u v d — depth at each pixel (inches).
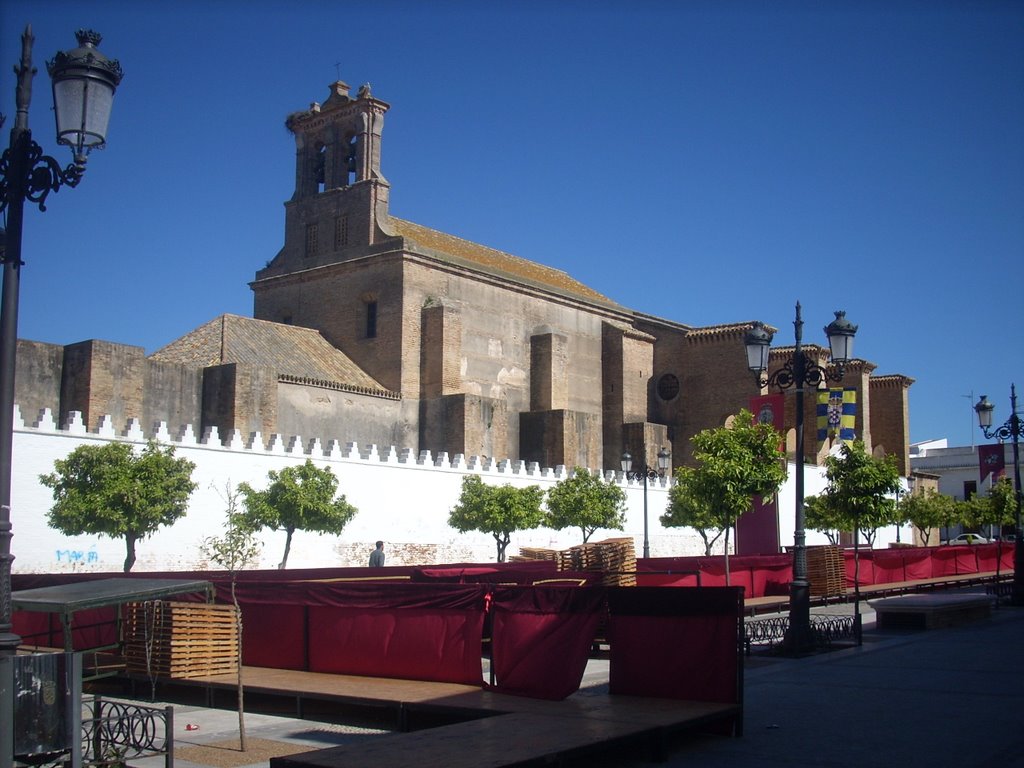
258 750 514.0
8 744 379.9
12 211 407.2
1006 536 3058.6
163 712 447.8
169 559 1411.2
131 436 1390.3
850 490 1091.3
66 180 411.5
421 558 1769.2
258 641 705.6
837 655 818.8
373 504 1704.0
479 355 2471.7
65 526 1164.5
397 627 645.3
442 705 538.9
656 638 550.0
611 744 437.7
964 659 789.2
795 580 838.5
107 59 418.9
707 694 529.0
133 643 684.1
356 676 652.1
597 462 2512.3
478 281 2491.4
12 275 402.6
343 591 674.8
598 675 730.8
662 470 2361.0
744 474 1019.9
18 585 824.9
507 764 389.7
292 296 2517.2
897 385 3142.2
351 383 2169.0
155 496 1164.5
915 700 606.9
